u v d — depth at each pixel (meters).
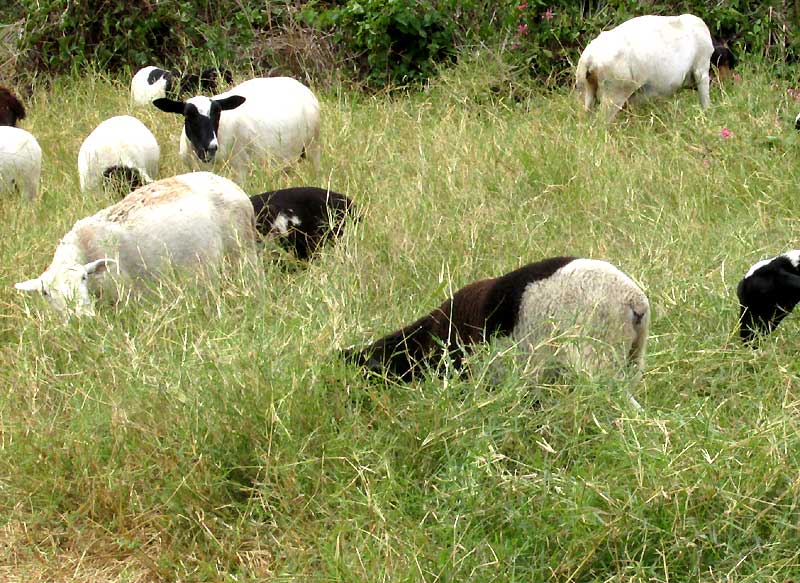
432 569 7.27
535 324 8.16
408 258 9.25
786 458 7.64
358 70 13.36
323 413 8.09
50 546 7.88
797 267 8.73
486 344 8.15
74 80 13.32
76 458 8.07
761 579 6.96
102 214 9.27
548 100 12.25
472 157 10.79
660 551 7.22
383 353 8.35
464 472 7.78
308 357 8.27
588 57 11.73
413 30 13.02
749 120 11.23
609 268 8.16
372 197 10.32
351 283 9.00
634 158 10.82
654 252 9.33
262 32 13.76
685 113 11.63
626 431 7.90
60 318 8.90
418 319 8.53
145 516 7.89
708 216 9.97
